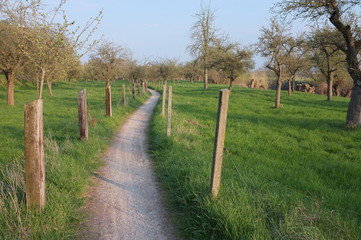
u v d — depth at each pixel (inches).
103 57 1083.3
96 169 263.0
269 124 562.9
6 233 137.1
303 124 562.6
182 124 478.3
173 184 222.2
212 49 1604.3
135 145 370.3
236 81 2385.6
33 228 143.4
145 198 201.6
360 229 148.5
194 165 246.5
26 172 155.3
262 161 292.5
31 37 280.7
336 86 1802.4
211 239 142.4
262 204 167.9
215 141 166.9
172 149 313.3
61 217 158.1
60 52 291.4
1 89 1278.3
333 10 486.3
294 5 494.0
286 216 146.1
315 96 1327.5
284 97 1243.8
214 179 169.8
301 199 183.2
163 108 561.6
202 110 767.7
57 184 202.1
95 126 423.5
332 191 210.1
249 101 1075.9
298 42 783.7
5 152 285.3
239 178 222.5
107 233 154.4
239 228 139.9
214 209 155.5
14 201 153.1
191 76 2773.1
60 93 1444.4
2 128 428.1
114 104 780.6
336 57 1078.4
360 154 338.3
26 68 754.2
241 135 434.3
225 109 163.6
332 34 608.7
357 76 499.8
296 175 249.0
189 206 180.9
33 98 1055.0
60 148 285.9
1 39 646.5
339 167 282.7
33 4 268.2
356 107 506.6
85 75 1978.3
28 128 151.9
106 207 185.9
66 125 427.2
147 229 159.9
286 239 130.0
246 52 1236.5
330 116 691.4
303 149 365.7
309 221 147.4
